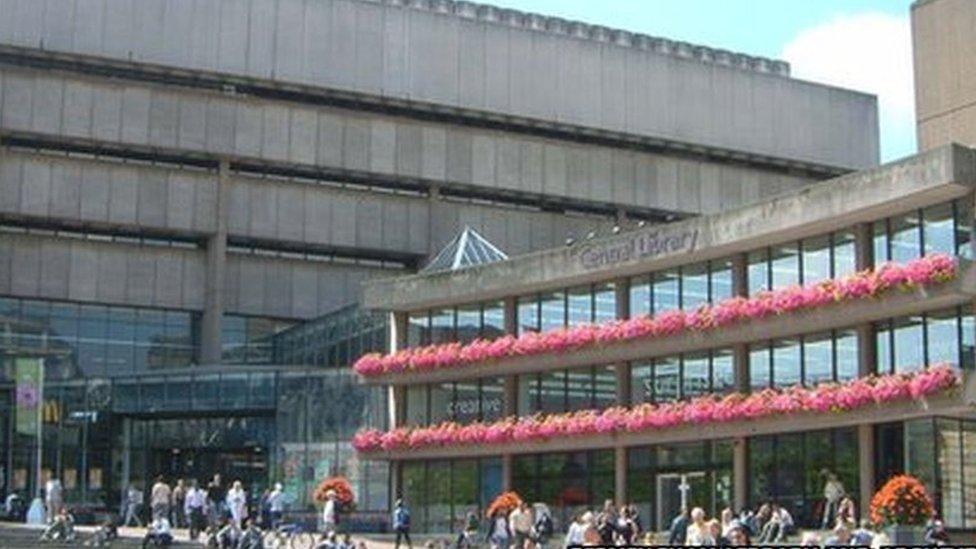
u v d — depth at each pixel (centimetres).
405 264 8356
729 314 4434
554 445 4991
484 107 8381
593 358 4919
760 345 4531
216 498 6278
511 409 5228
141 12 7756
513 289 5212
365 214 8100
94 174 7600
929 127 5441
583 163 8538
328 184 8106
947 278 3822
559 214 8550
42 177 7488
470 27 8438
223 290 7769
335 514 4431
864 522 3750
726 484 4562
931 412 3878
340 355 6688
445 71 8331
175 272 7794
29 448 6625
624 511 4059
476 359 5219
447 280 5409
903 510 3422
